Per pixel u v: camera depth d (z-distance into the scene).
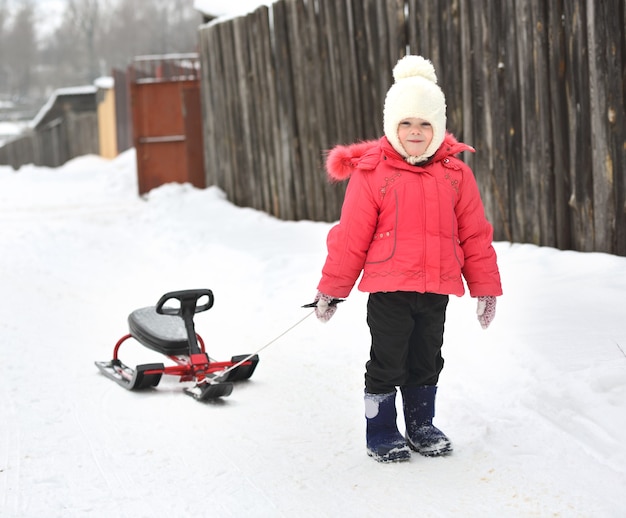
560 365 4.77
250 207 12.71
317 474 3.92
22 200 17.11
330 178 4.54
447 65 8.27
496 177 7.83
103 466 4.05
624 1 6.39
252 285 8.20
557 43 7.01
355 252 3.98
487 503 3.49
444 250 3.94
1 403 5.04
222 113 13.21
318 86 10.45
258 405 4.95
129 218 13.38
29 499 3.68
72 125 33.97
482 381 4.89
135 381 5.18
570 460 3.81
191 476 3.93
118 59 81.88
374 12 9.28
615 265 6.44
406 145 3.92
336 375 5.44
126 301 8.05
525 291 6.27
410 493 3.64
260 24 11.59
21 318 7.30
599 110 6.63
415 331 4.09
